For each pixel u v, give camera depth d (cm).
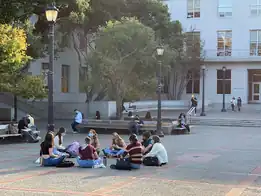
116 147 1470
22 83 2317
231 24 5291
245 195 873
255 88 5381
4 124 2200
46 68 3862
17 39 1808
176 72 5219
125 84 2972
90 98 3591
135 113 3872
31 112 3509
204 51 5238
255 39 5222
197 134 2519
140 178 1063
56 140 1418
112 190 902
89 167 1220
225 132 2670
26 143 1969
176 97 5353
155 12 4041
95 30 3616
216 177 1098
